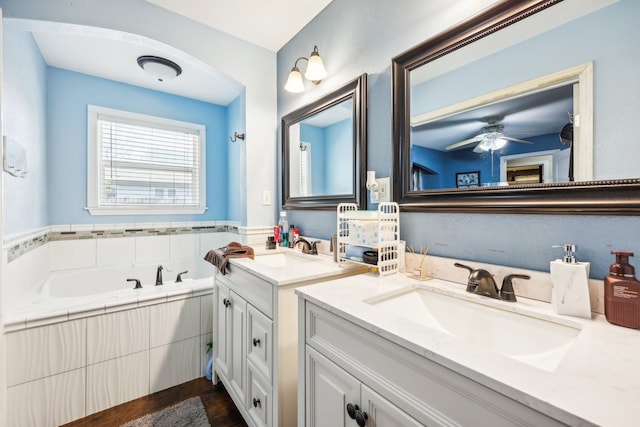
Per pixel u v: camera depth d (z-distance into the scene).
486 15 0.98
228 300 1.55
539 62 0.87
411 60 1.23
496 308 0.84
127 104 2.61
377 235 1.14
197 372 1.84
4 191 1.45
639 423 0.36
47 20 1.47
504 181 0.95
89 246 2.45
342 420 0.77
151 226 2.74
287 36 2.06
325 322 0.85
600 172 0.76
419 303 1.02
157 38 1.74
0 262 1.22
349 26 1.59
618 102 0.73
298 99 2.01
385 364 0.65
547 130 0.85
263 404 1.20
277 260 1.83
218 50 1.98
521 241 0.92
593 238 0.78
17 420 1.32
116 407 1.56
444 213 1.13
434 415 0.55
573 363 0.50
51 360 1.41
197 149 3.01
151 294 1.71
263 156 2.20
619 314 0.66
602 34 0.75
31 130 1.90
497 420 0.46
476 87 1.02
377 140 1.42
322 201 1.77
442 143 1.12
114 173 2.59
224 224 3.16
